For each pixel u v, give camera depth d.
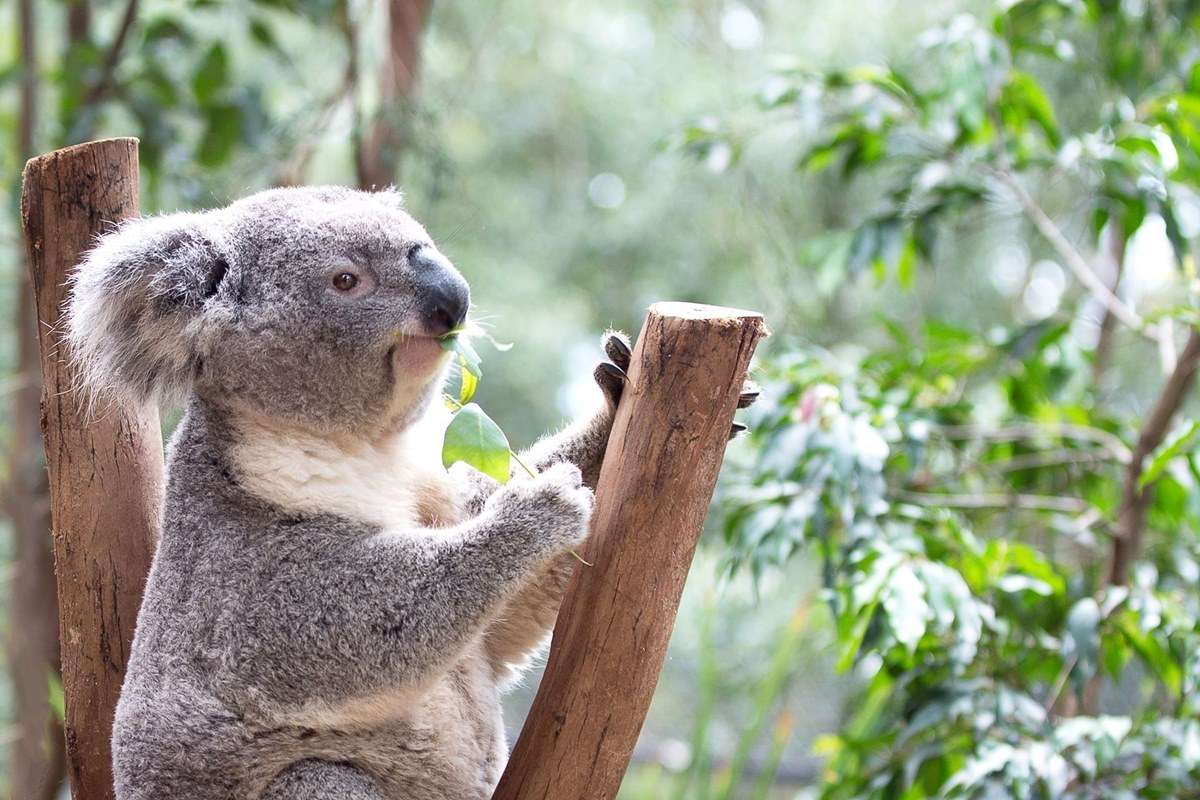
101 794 3.51
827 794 4.62
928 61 6.92
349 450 3.23
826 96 4.90
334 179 8.32
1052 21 5.51
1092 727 4.03
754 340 2.70
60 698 5.13
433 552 2.88
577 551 2.89
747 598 8.42
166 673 3.04
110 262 3.09
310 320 3.09
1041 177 6.10
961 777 3.98
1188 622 4.12
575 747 2.72
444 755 3.18
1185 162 4.77
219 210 3.36
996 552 4.24
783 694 7.73
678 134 5.14
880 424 4.32
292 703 2.94
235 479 3.09
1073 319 4.78
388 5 6.34
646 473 2.69
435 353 3.13
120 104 6.47
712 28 9.41
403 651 2.86
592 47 11.34
